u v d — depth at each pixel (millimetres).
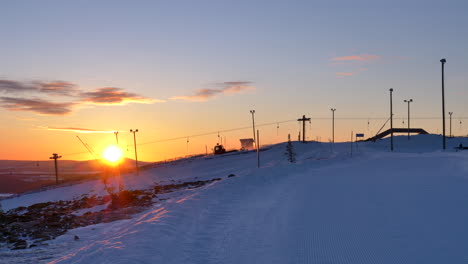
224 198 30391
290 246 15812
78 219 27172
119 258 14383
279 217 21672
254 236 17969
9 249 18375
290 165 60875
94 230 23016
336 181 37969
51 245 19219
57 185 101688
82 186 86125
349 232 17188
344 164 67562
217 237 18266
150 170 110062
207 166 107625
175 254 15406
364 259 13500
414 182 33500
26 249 18344
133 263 13875
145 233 18328
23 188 160375
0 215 29125
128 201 36812
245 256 15055
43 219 27750
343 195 28047
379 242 15391
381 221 18891
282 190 33969
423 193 26953
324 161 73750
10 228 23266
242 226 20203
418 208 21609
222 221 21781
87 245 17906
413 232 16578
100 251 15484
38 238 20938
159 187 59000
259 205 26547
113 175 103688
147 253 15164
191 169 103875
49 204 49844
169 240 17328
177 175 95000
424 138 136500
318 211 22469
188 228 19953
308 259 13977
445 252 13703
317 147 134875
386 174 42281
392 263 12930
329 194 29047
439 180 34000
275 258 14469
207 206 26578
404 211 20984
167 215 22938
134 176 96562
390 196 26328
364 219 19547
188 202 28250
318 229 18141
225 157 123438
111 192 40531
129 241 16922
